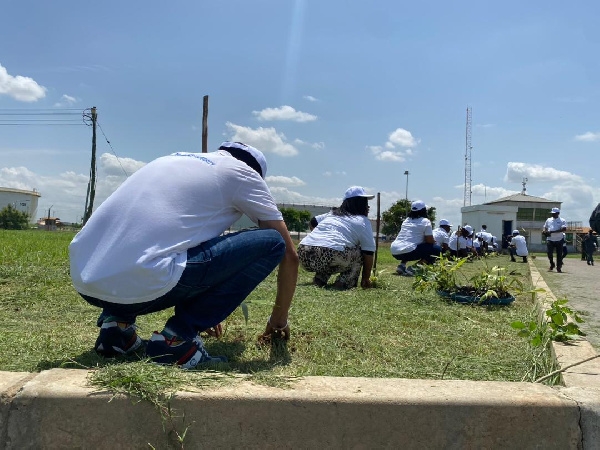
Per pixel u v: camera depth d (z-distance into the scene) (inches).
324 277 260.5
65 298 178.7
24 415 73.2
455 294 217.5
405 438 74.5
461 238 730.2
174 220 97.8
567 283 381.1
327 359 116.1
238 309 171.0
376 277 269.6
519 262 757.9
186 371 83.2
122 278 93.4
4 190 4042.8
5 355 108.0
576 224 2400.3
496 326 161.3
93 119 1322.6
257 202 109.8
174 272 95.7
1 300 171.2
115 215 97.4
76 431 73.4
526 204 2581.2
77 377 79.1
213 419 74.1
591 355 110.1
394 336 141.5
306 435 74.3
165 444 73.8
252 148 121.3
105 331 108.1
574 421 75.2
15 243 540.7
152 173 102.1
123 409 73.9
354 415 74.2
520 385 82.6
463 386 80.9
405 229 382.9
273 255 108.4
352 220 257.4
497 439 74.8
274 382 80.0
